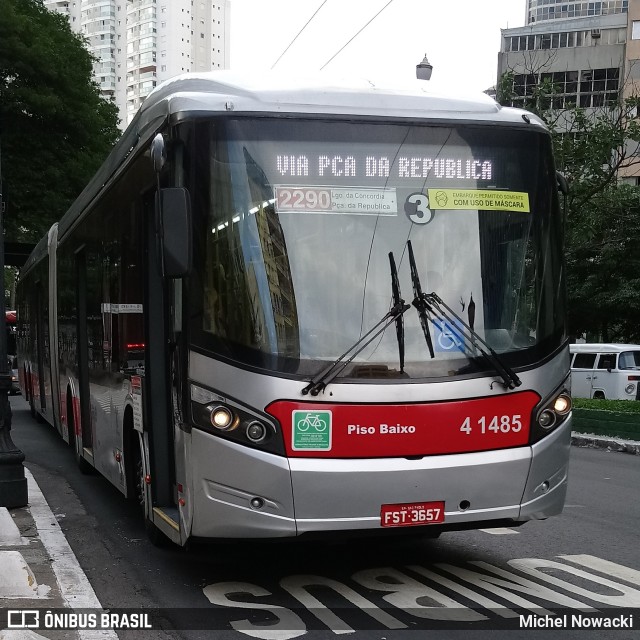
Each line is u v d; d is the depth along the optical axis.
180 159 5.66
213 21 147.12
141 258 7.02
